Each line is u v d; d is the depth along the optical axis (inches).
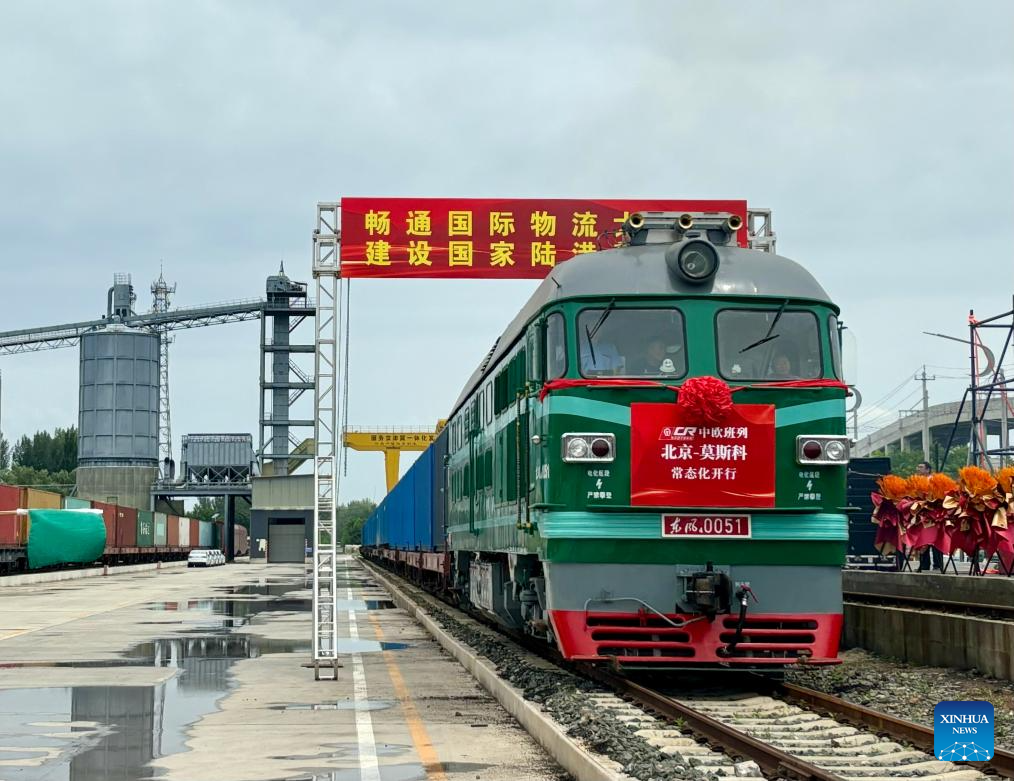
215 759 364.5
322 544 597.0
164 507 3841.0
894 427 3376.0
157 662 654.5
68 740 400.5
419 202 694.5
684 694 472.7
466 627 830.5
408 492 1542.8
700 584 442.0
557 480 456.8
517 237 697.0
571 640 450.9
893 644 620.1
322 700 499.8
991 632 521.3
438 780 331.9
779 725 395.2
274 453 3659.0
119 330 3599.9
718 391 448.1
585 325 466.9
